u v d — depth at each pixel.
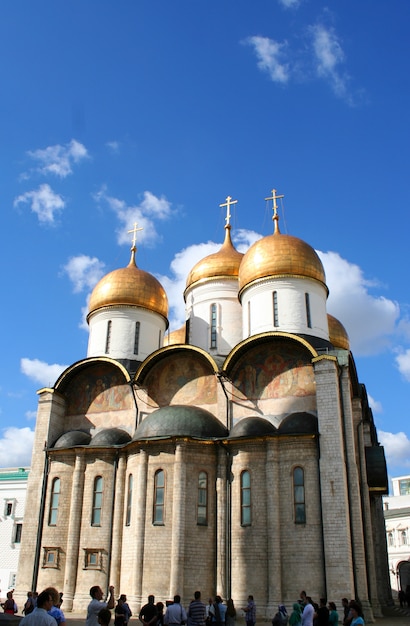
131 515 30.47
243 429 30.09
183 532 28.42
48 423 35.47
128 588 28.84
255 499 28.98
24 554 32.84
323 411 29.45
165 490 29.58
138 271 41.84
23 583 32.12
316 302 36.28
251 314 36.47
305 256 36.59
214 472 30.19
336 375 29.94
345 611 19.73
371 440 40.59
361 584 26.83
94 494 32.69
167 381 35.06
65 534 32.56
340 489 27.70
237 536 28.62
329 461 28.41
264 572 27.69
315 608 19.69
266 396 32.31
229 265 42.41
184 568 27.92
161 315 41.31
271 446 29.47
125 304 40.09
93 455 33.44
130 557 29.45
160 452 30.33
